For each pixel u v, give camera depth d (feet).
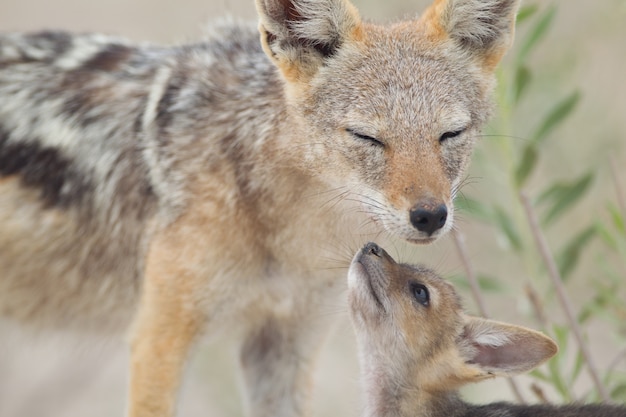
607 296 37.86
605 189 53.11
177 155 35.01
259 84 34.83
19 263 37.63
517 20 37.09
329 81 33.35
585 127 53.57
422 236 31.32
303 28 33.50
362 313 35.76
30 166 37.32
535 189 53.26
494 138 38.70
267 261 35.14
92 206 36.96
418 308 35.70
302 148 33.60
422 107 32.68
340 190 33.73
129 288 37.52
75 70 38.09
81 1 76.95
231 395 49.70
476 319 35.09
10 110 37.93
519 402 36.78
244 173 34.12
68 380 53.62
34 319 38.91
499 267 51.93
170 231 34.81
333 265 35.76
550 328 37.86
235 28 37.63
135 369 35.40
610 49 53.42
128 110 36.83
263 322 37.55
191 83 35.86
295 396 39.09
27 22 76.74
